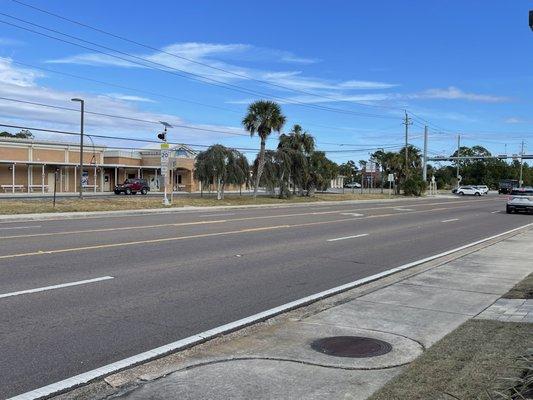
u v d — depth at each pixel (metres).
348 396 4.72
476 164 146.25
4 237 15.63
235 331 6.96
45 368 5.42
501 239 18.83
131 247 13.98
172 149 72.44
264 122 45.88
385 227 22.75
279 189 50.00
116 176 69.88
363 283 10.40
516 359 5.19
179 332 6.75
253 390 4.85
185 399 4.66
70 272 10.29
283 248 14.91
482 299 8.84
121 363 5.60
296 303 8.54
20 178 58.22
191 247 14.38
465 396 4.48
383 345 6.26
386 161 78.50
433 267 12.37
